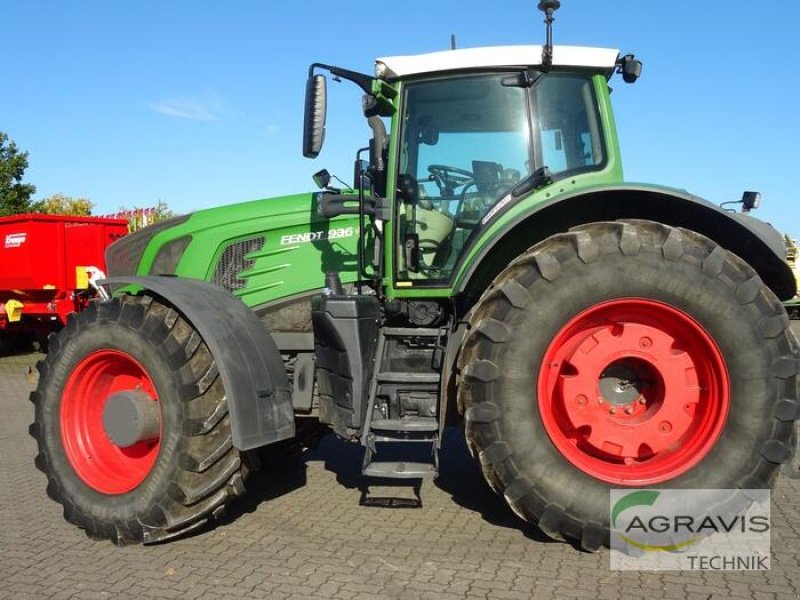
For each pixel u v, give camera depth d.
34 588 3.36
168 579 3.43
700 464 3.54
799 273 14.87
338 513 4.32
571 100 4.23
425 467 3.77
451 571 3.43
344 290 4.67
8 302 13.10
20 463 5.86
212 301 4.00
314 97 3.97
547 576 3.35
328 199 4.38
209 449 3.78
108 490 3.97
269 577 3.42
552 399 3.68
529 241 4.16
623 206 3.98
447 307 4.27
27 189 23.25
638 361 3.66
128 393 3.98
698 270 3.52
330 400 4.11
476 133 4.24
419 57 4.18
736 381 3.52
